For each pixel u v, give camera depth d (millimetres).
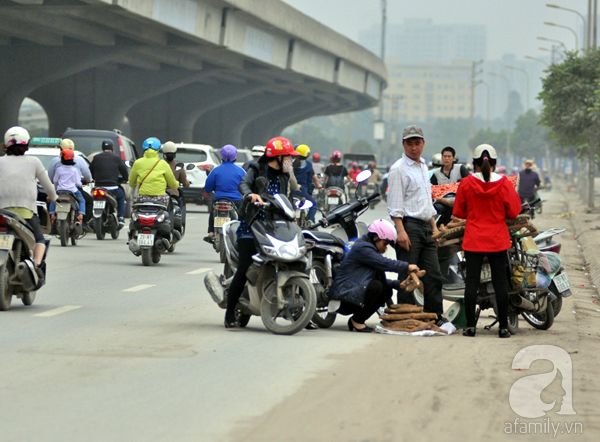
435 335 22375
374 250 22516
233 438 13008
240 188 21594
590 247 50250
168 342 20672
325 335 22125
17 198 24688
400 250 22906
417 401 15289
